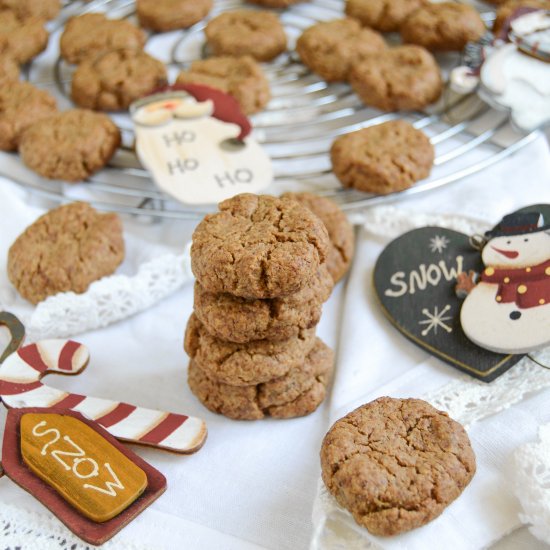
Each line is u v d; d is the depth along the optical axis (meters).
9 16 0.59
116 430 0.39
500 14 0.58
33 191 0.49
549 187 0.49
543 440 0.38
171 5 0.60
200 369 0.41
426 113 0.54
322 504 0.37
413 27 0.57
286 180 0.50
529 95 0.51
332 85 0.57
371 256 0.46
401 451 0.37
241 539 0.37
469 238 0.45
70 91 0.55
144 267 0.44
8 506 0.38
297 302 0.38
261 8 0.63
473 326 0.42
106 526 0.37
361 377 0.42
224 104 0.50
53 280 0.44
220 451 0.40
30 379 0.41
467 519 0.37
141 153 0.48
